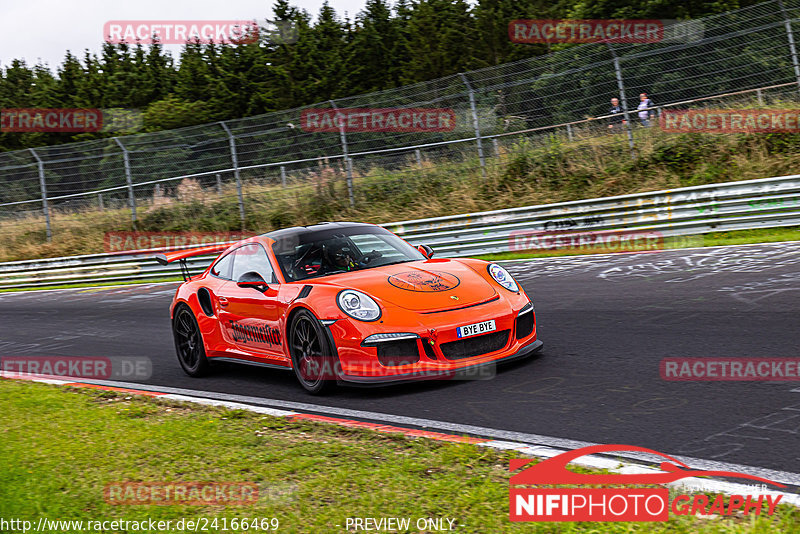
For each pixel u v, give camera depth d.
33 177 24.28
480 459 4.35
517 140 19.81
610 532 3.27
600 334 7.80
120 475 4.64
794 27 17.20
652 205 14.94
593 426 4.93
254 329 7.31
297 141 21.34
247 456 4.82
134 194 23.17
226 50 47.34
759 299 8.59
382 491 3.97
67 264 21.02
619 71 18.53
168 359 9.37
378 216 19.89
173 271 19.75
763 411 4.88
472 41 45.88
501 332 6.45
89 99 53.94
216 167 22.41
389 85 46.31
